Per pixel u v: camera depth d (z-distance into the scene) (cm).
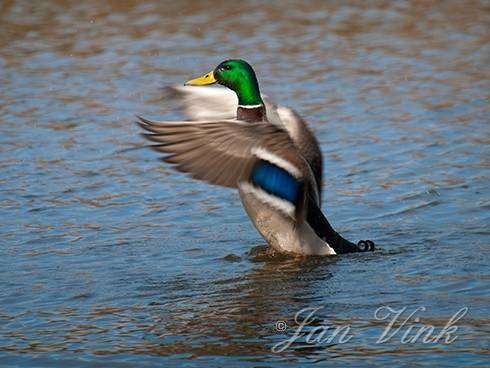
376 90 1748
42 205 1272
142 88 1762
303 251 1078
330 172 1388
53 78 1828
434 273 1020
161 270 1054
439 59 1936
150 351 844
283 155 1009
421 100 1691
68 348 855
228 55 1964
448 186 1310
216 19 2231
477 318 892
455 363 804
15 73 1862
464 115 1609
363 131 1545
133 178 1372
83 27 2172
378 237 1152
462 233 1152
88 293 988
